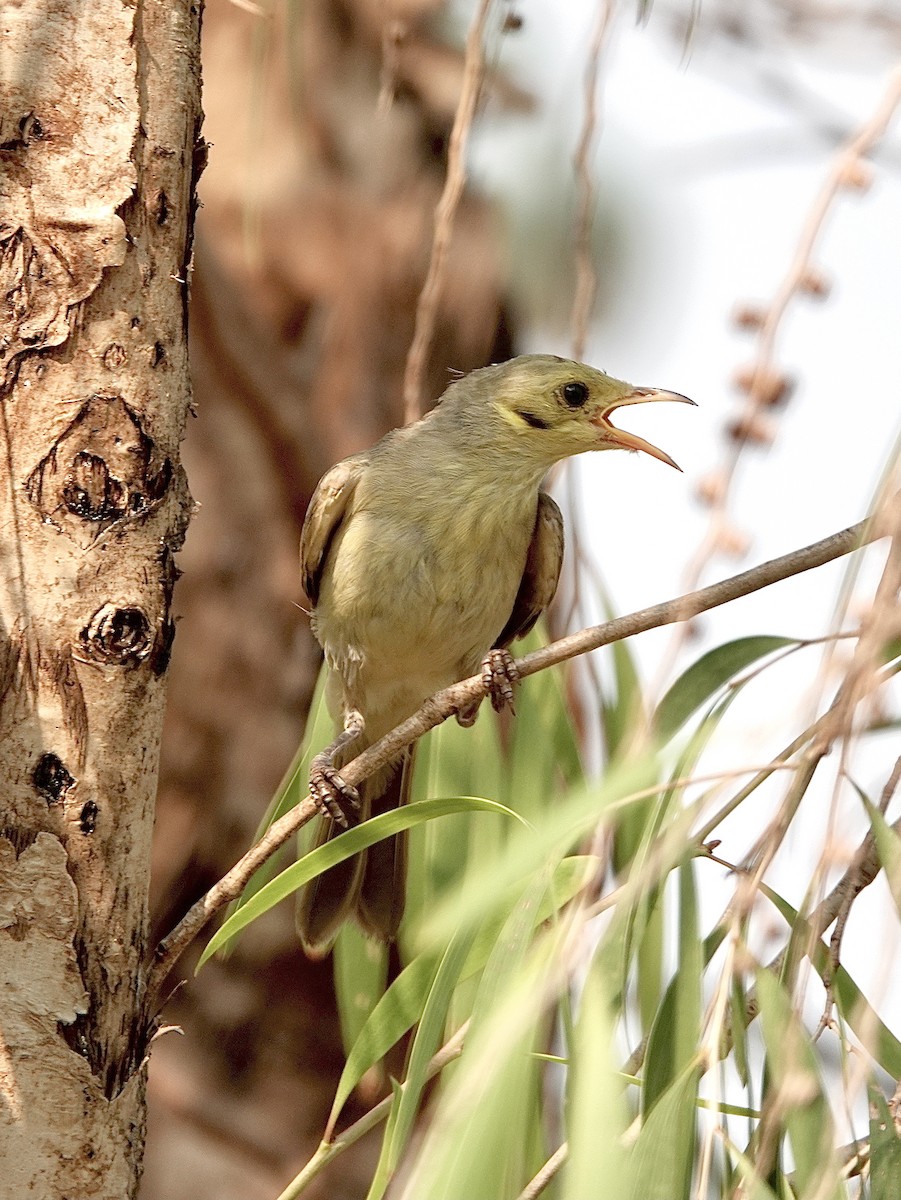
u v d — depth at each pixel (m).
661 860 4.87
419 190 12.99
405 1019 6.95
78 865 5.62
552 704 8.62
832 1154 4.36
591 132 6.08
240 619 12.61
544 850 5.41
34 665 5.64
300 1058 12.51
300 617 12.63
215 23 13.19
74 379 5.72
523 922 5.53
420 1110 11.04
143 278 5.85
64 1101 5.52
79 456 5.71
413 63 13.01
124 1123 5.69
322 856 6.42
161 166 5.91
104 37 5.85
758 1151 4.57
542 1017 5.51
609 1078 4.97
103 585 5.72
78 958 5.60
